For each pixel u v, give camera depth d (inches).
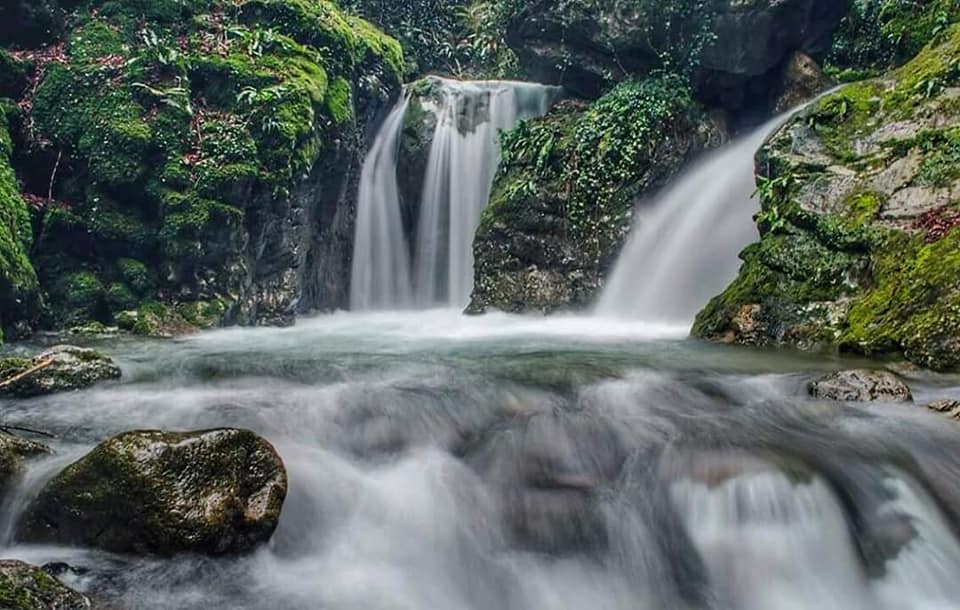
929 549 212.1
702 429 257.4
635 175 593.0
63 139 530.0
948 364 321.4
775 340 408.5
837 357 364.2
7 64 535.5
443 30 953.5
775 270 429.4
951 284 339.0
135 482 188.5
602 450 251.8
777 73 624.4
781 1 577.0
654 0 613.6
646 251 585.0
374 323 612.1
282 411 266.8
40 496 198.5
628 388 300.8
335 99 642.2
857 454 238.5
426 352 405.1
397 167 736.3
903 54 562.9
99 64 554.3
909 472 232.2
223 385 310.0
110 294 517.3
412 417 268.5
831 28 607.8
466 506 225.3
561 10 663.8
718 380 311.3
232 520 191.9
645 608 201.9
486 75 920.3
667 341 445.7
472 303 625.3
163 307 526.6
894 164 417.7
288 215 599.8
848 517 217.5
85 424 259.8
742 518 218.8
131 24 589.0
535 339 471.5
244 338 497.0
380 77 735.7
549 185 612.4
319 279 675.4
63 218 515.5
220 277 550.9
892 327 352.8
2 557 189.6
